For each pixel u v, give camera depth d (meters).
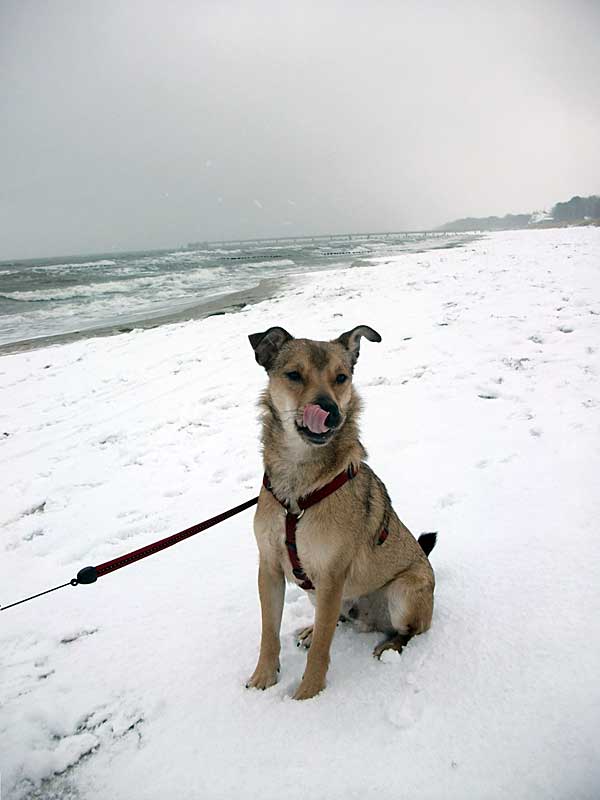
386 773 0.73
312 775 0.74
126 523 1.50
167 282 10.27
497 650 0.91
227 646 1.00
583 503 1.29
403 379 2.35
